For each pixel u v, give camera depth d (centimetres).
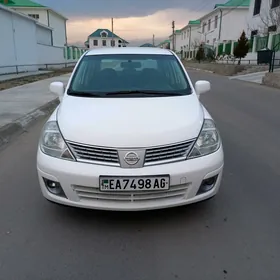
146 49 437
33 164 429
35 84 1463
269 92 1250
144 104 311
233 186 355
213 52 4250
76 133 266
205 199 276
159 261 233
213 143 281
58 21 4488
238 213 298
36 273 220
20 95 1080
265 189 349
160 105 310
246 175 387
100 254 241
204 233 267
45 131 288
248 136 577
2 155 468
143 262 232
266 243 254
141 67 395
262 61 1894
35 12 4091
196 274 220
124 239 259
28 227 275
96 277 217
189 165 261
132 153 253
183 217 289
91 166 255
